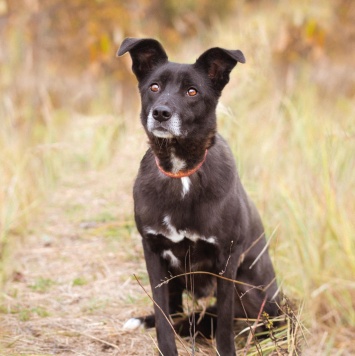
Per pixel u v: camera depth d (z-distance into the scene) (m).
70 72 16.88
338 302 7.29
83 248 9.45
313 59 15.61
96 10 16.88
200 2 21.88
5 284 8.23
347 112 11.91
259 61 11.54
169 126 6.09
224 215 6.11
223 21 19.62
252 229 6.84
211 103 6.51
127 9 17.38
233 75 11.15
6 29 15.35
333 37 16.33
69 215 10.80
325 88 14.54
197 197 6.06
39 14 15.92
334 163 8.28
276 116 11.05
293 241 7.87
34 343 6.58
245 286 6.88
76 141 14.23
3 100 12.57
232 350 6.24
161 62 6.72
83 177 12.75
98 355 6.37
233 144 9.40
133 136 11.02
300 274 7.59
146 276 8.40
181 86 6.38
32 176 11.70
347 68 15.47
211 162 6.19
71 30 16.95
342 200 7.89
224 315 6.22
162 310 6.22
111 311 7.46
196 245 6.20
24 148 12.05
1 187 10.05
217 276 6.18
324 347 6.55
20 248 9.50
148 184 6.22
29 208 10.54
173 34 18.78
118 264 8.86
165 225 6.13
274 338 6.08
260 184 9.20
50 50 16.44
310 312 6.89
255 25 12.82
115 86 16.42
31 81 13.86
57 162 13.01
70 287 8.12
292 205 7.93
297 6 16.48
